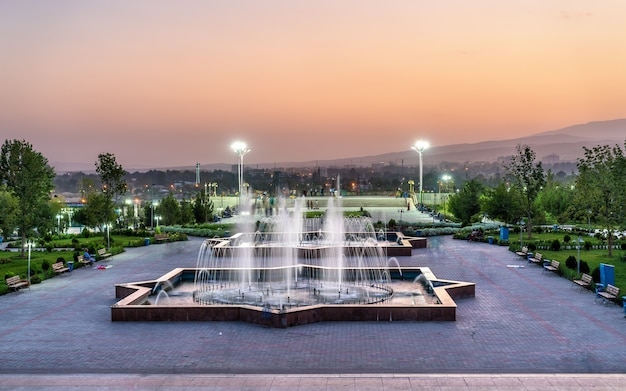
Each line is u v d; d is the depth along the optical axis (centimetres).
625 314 2083
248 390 1423
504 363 1598
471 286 2428
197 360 1647
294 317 1992
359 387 1432
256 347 1758
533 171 4803
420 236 4925
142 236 5188
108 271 3209
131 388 1445
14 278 2645
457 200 6134
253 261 3616
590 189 3678
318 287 2625
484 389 1415
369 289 2573
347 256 3759
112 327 2003
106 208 4709
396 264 3381
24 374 1551
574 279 2689
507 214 5109
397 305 2059
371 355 1673
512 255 3709
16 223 3816
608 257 3566
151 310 2075
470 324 1998
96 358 1673
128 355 1697
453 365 1585
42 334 1922
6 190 3875
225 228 5569
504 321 2034
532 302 2320
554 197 6381
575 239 4534
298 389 1425
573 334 1866
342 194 11175
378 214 7350
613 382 1449
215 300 2356
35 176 3931
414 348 1734
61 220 6125
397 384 1450
